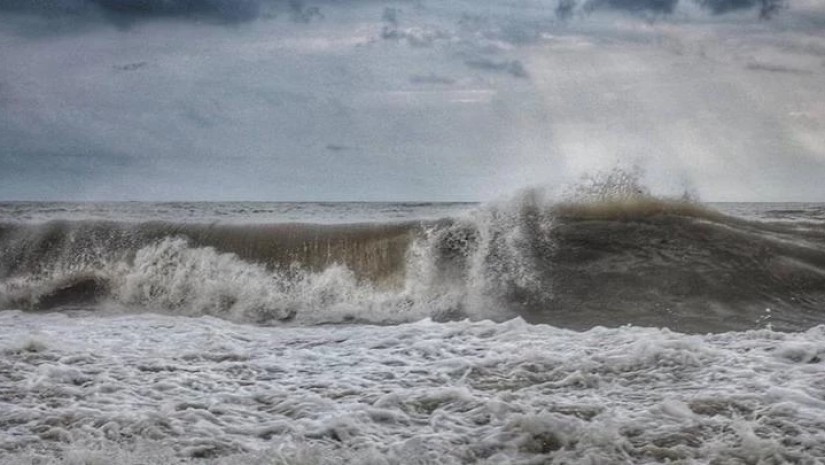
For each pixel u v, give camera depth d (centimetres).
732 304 1293
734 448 609
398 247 1523
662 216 1586
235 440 646
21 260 1590
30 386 782
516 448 620
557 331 981
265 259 1543
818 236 1551
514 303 1352
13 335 1066
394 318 1336
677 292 1340
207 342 993
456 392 735
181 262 1540
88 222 1641
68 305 1491
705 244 1475
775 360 818
